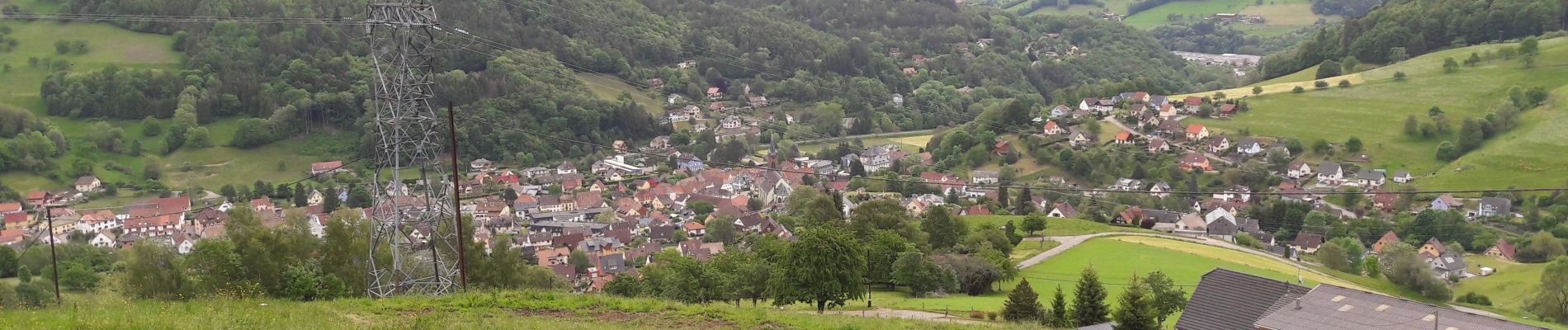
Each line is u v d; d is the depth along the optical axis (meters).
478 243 85.88
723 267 97.31
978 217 161.75
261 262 72.69
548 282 92.06
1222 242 155.00
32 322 34.88
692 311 51.94
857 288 77.25
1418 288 123.12
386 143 73.00
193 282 70.00
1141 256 123.19
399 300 50.91
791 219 172.38
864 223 124.00
